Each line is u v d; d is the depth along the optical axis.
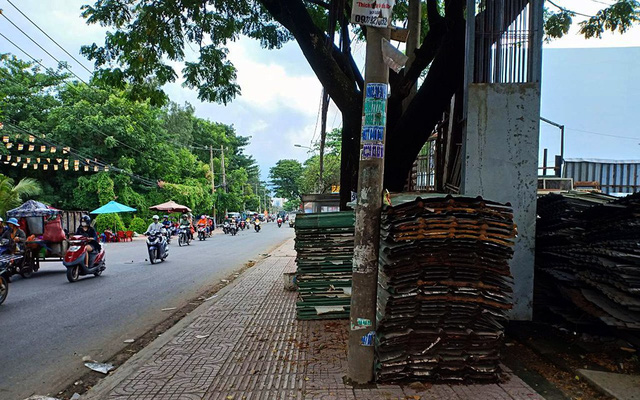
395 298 3.62
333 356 4.44
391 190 7.12
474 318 3.69
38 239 11.20
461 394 3.45
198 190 37.56
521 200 5.34
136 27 8.46
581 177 13.09
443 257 3.64
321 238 5.98
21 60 28.72
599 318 4.11
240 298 7.64
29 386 4.14
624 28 8.76
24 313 6.98
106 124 28.19
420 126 6.90
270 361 4.32
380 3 3.53
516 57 5.46
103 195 27.83
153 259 13.77
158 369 4.14
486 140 5.39
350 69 7.61
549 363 4.13
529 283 5.28
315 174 41.59
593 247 4.42
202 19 9.18
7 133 24.31
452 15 6.36
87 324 6.32
